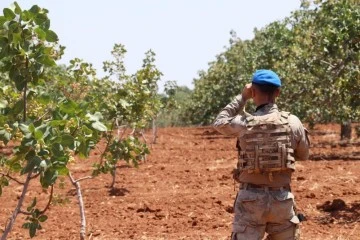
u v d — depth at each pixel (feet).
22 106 18.30
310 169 55.72
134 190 49.26
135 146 36.58
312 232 32.68
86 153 17.99
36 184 53.83
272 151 17.88
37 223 18.54
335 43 48.32
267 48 97.30
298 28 66.28
